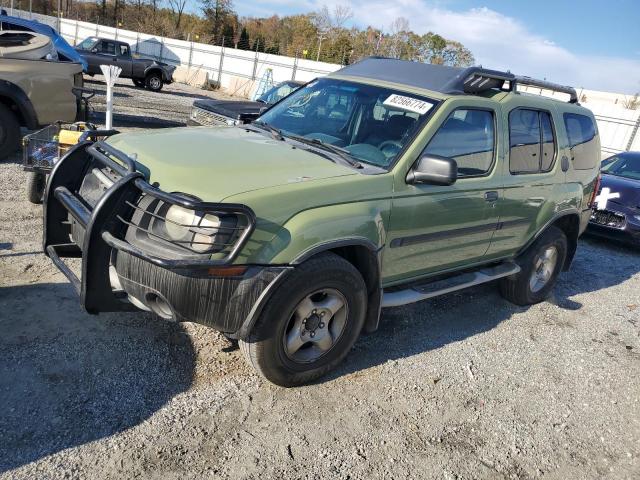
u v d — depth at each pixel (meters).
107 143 3.78
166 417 3.08
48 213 3.72
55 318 3.81
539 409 3.89
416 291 4.21
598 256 8.30
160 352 3.66
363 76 4.66
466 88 4.36
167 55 35.16
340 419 3.36
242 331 3.08
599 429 3.79
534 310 5.64
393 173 3.68
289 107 4.68
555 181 5.23
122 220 2.99
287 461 2.94
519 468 3.25
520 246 5.20
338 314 3.57
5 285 4.17
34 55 7.96
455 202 4.11
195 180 3.04
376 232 3.53
